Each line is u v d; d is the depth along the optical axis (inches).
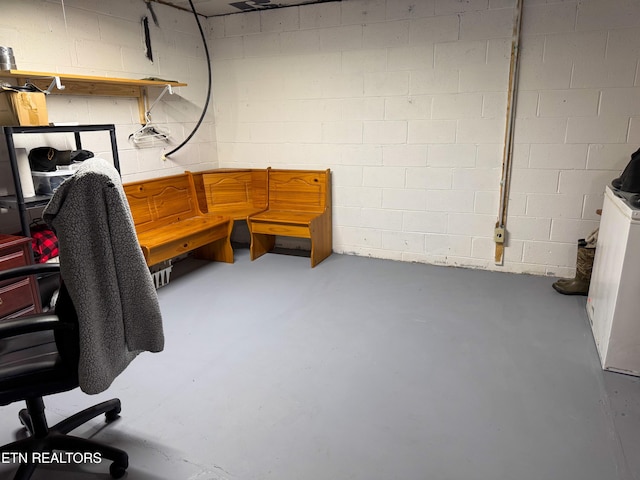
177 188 154.7
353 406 80.4
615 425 74.1
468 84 139.3
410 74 145.8
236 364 94.6
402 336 106.0
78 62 124.6
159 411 79.6
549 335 105.1
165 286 139.7
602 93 125.9
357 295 131.1
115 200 54.3
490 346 100.6
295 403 81.4
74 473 66.1
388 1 142.9
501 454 68.3
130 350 60.4
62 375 55.1
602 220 108.9
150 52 148.0
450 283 139.6
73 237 51.3
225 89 176.2
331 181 166.7
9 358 58.1
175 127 162.6
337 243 172.7
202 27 170.6
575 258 139.9
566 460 66.8
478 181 145.6
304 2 152.7
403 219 159.2
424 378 88.7
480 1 132.0
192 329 110.6
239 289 136.8
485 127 140.6
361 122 156.7
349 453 69.1
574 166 133.5
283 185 169.3
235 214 164.7
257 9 161.0
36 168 102.6
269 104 169.9
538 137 135.1
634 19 118.7
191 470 66.2
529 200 140.8
